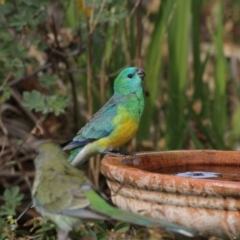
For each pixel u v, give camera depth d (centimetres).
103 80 1149
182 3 1220
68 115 1283
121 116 948
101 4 1091
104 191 1230
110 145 962
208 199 627
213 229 637
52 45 1134
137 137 1227
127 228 738
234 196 615
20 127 1283
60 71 1223
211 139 1270
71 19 1239
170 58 1225
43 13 1081
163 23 1218
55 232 772
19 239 762
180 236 709
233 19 1728
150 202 659
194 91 1273
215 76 1297
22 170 1144
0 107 1179
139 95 957
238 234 629
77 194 624
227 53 1677
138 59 1173
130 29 1207
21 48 1084
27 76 1156
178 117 1227
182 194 636
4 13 1080
